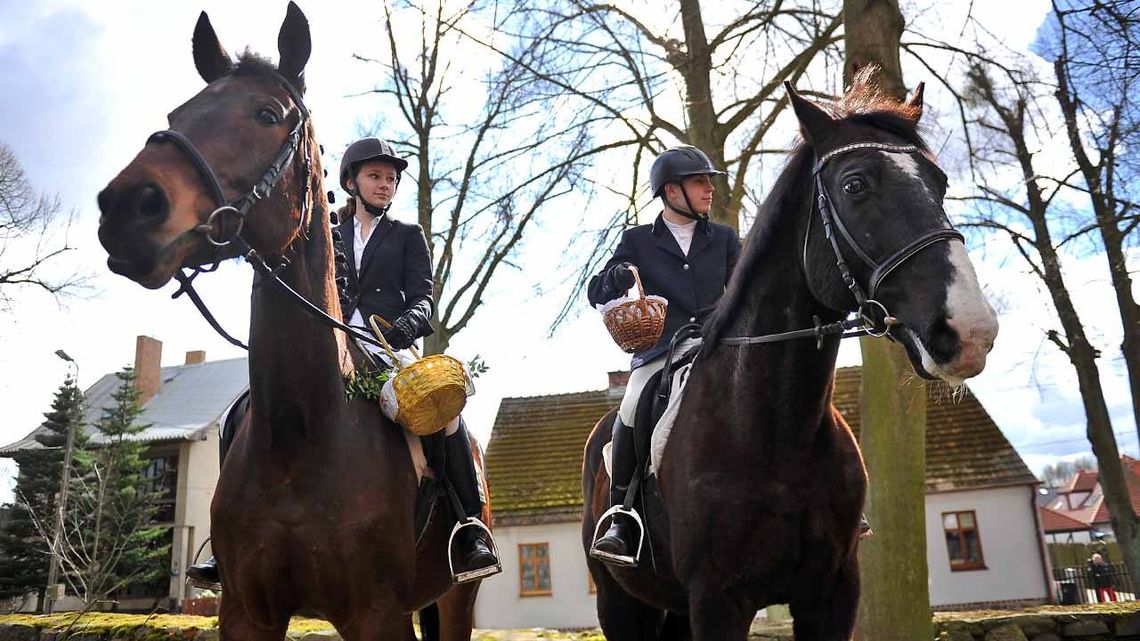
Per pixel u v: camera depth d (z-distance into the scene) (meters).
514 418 24.61
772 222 2.93
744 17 9.91
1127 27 7.62
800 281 2.87
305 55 2.91
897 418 7.63
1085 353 14.83
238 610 2.98
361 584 2.92
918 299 2.35
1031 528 19.95
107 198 2.19
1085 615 6.69
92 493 24.06
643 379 3.61
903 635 7.24
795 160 2.90
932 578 20.20
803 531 2.87
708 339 3.15
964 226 9.92
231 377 36.81
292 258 2.86
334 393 3.01
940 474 20.72
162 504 31.72
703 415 3.06
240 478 2.95
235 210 2.45
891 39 8.08
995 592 19.81
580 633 7.48
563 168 11.06
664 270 3.89
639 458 3.45
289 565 2.88
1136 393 13.76
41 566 25.72
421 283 4.02
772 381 2.89
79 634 6.79
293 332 2.87
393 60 12.07
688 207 3.90
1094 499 68.88
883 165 2.56
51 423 27.70
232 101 2.63
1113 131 8.31
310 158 2.89
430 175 12.03
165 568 29.89
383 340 3.29
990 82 9.32
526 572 20.92
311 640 6.27
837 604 2.96
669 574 3.37
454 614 4.35
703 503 2.91
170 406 35.19
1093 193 10.03
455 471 3.60
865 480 3.08
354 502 2.94
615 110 11.02
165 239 2.25
